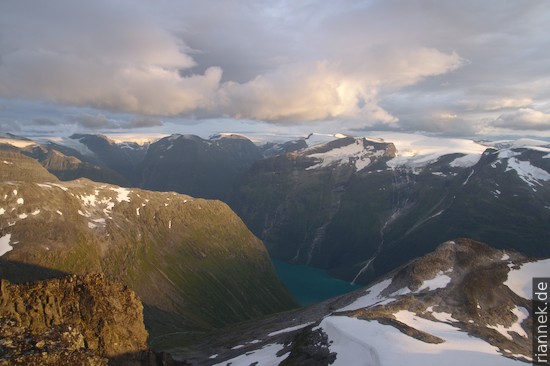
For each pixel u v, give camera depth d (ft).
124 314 273.95
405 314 391.45
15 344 172.55
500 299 448.65
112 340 254.47
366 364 258.37
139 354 263.90
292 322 534.37
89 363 176.55
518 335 393.50
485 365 255.50
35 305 238.68
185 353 501.97
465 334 346.54
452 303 431.02
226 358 413.39
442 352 273.75
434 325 368.89
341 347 299.17
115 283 291.99
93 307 260.42
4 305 229.45
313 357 301.43
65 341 185.98
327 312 533.96
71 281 270.67
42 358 166.20
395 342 288.71
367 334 306.76
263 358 359.66
